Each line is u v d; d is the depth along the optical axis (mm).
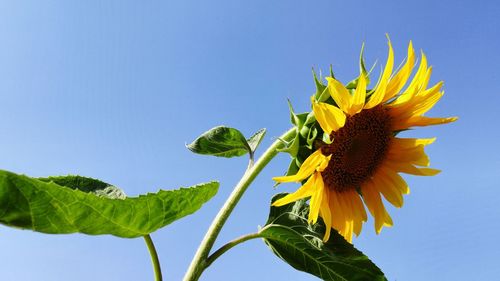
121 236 308
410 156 403
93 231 292
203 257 352
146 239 324
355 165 394
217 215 364
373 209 404
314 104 340
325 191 373
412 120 395
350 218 393
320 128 364
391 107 395
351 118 385
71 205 270
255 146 431
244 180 370
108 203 281
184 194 305
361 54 356
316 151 345
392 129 399
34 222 268
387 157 406
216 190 319
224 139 432
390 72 356
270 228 387
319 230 389
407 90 385
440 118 394
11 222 262
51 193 261
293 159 359
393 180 406
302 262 401
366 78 356
